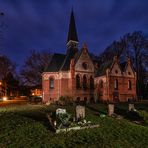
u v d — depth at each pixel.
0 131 13.73
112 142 12.11
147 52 63.34
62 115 16.44
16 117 19.39
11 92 82.56
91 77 47.19
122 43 68.88
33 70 64.56
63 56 51.25
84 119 17.03
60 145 11.16
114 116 21.58
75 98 43.50
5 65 68.88
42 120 17.59
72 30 54.62
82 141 12.05
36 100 51.06
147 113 20.73
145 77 64.12
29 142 11.41
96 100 44.78
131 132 14.85
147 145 12.15
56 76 45.72
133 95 48.78
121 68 48.69
